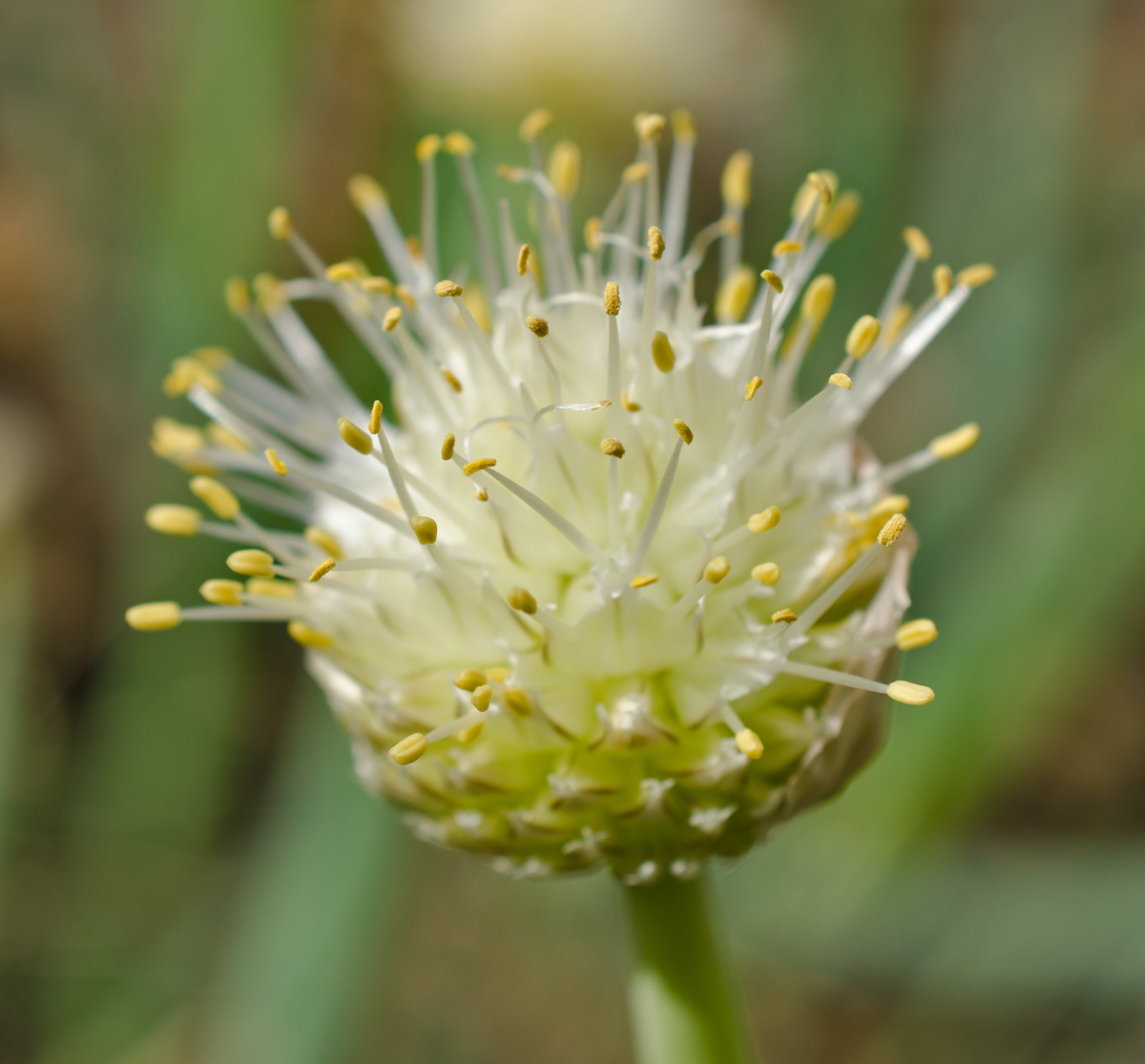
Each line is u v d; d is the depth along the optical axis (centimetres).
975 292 21
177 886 20
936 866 18
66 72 23
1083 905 18
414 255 14
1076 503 18
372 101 22
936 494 20
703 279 23
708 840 13
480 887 20
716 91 20
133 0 23
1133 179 22
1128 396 19
